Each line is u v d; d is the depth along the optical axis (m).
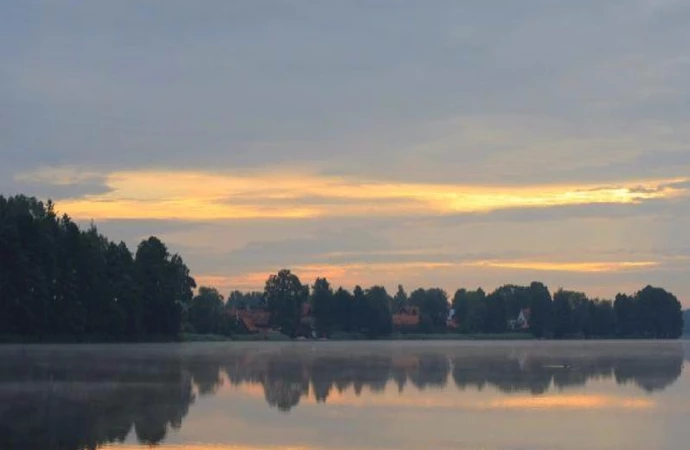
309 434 25.59
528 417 30.08
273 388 41.50
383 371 55.72
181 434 25.25
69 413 29.86
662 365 66.06
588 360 75.25
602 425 27.98
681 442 24.52
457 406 33.66
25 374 48.41
